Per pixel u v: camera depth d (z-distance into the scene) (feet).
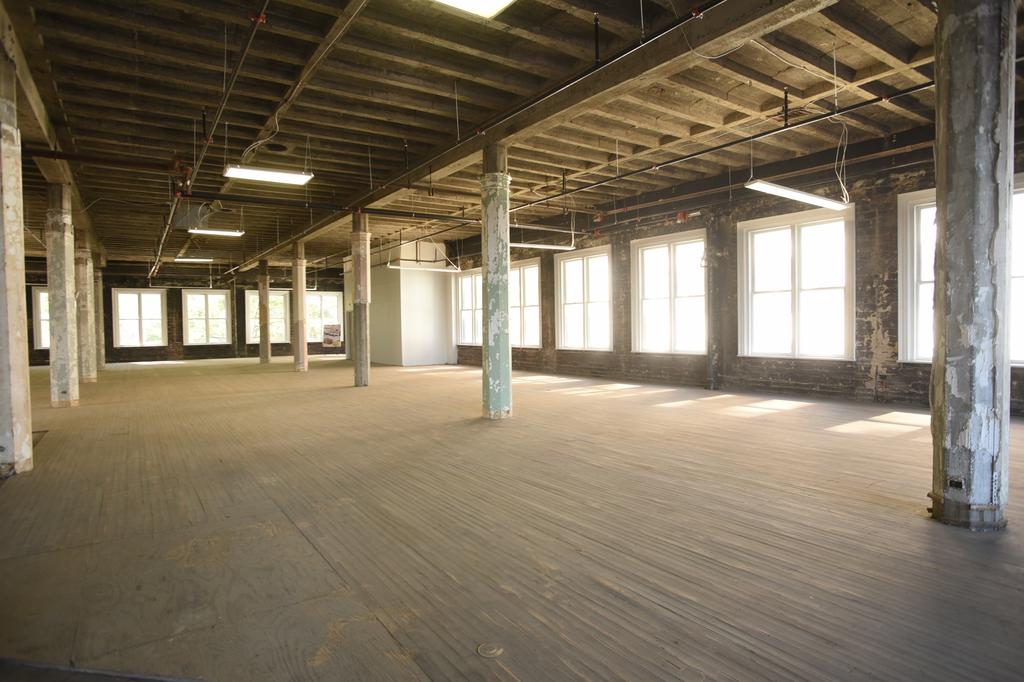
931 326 25.71
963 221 11.02
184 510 13.10
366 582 9.24
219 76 20.04
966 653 6.98
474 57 19.74
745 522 11.66
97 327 60.95
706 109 23.82
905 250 26.05
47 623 8.09
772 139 26.84
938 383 11.45
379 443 20.15
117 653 7.31
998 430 10.94
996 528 11.01
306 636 7.64
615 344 40.86
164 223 43.98
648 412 25.95
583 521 11.90
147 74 18.98
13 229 16.49
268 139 24.16
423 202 39.42
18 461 16.53
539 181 34.53
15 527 12.05
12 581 9.46
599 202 40.63
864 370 27.61
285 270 81.46
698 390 33.78
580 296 44.14
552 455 17.87
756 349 32.58
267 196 36.73
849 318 28.19
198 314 78.54
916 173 25.63
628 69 17.89
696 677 6.55
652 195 36.73
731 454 17.57
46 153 22.09
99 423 25.35
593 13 16.01
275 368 58.54
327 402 31.42
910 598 8.36
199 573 9.68
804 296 30.14
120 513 12.93
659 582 9.03
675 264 37.01
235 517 12.58
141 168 24.13
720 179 32.91
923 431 20.68
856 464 16.15
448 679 6.62
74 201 34.06
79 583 9.36
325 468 16.76
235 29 17.28
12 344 16.48
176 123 23.49
